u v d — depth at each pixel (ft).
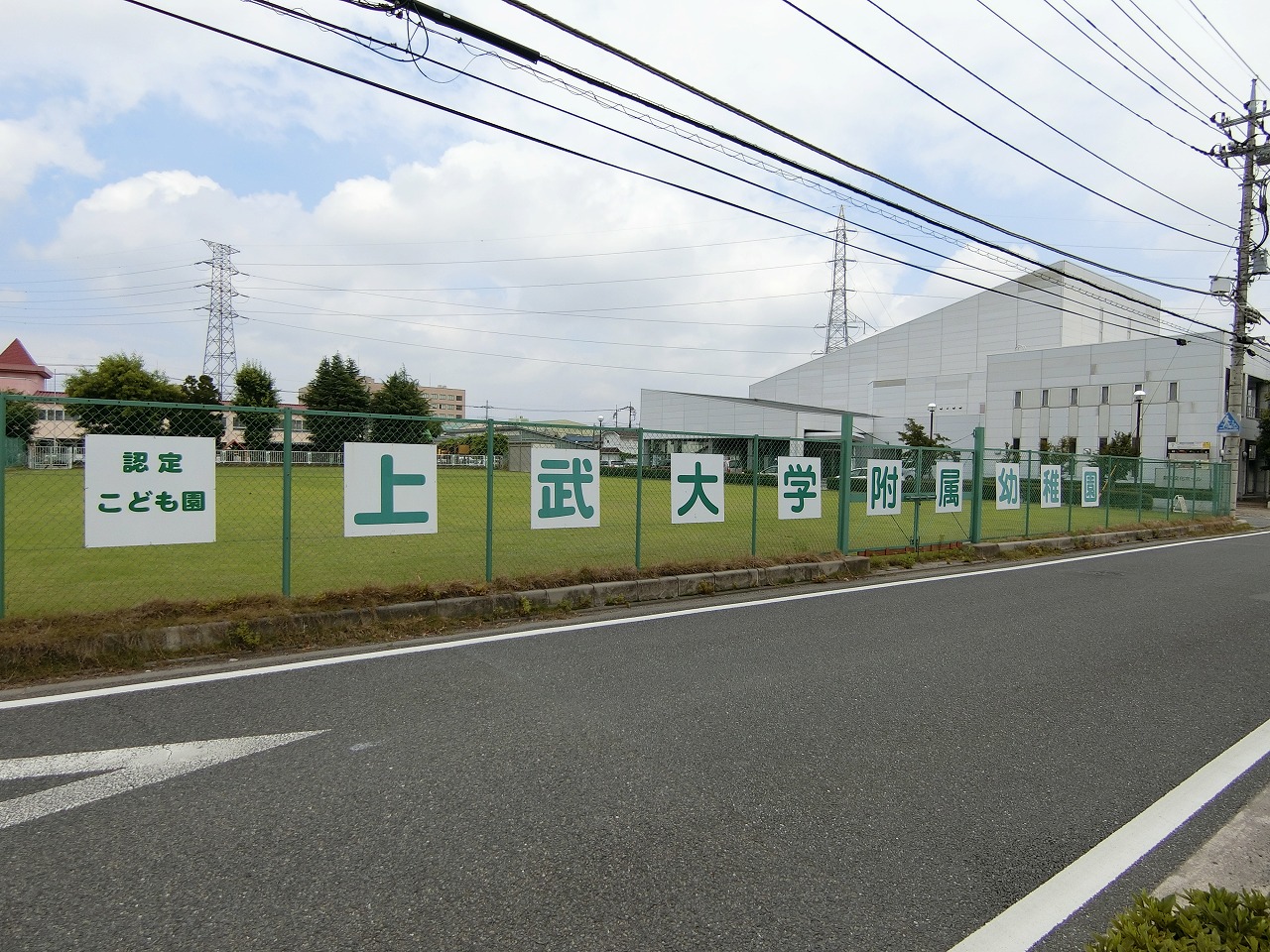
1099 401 137.59
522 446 35.94
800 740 13.42
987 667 18.44
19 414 18.90
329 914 8.12
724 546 38.11
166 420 21.17
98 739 12.99
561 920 8.09
